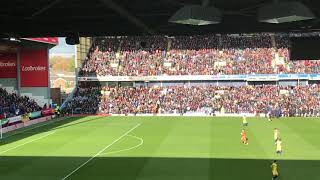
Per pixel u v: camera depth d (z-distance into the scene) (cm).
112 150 4397
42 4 2155
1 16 2330
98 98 8394
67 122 6888
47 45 7756
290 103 7656
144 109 7975
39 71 7769
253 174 3375
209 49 9012
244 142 4669
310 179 3225
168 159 3931
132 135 5362
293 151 4234
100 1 2034
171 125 6319
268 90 8131
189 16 1650
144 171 3519
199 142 4784
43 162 3912
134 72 8731
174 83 8681
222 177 3297
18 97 7400
